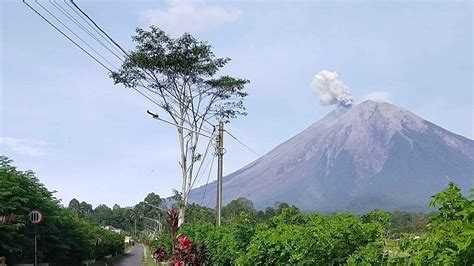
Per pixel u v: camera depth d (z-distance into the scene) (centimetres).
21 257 2525
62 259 3256
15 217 1234
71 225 3375
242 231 1526
